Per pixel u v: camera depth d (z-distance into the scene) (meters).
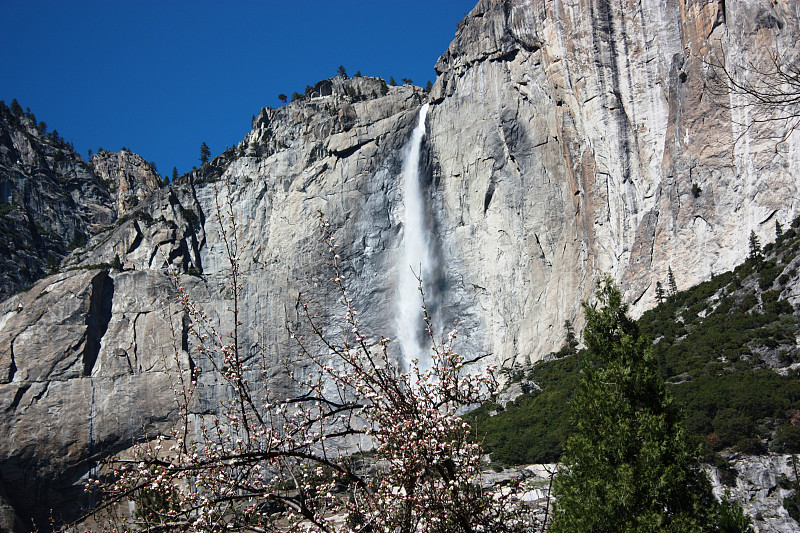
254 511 13.14
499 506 14.59
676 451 20.22
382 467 14.42
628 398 21.23
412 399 13.62
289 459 14.17
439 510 13.27
